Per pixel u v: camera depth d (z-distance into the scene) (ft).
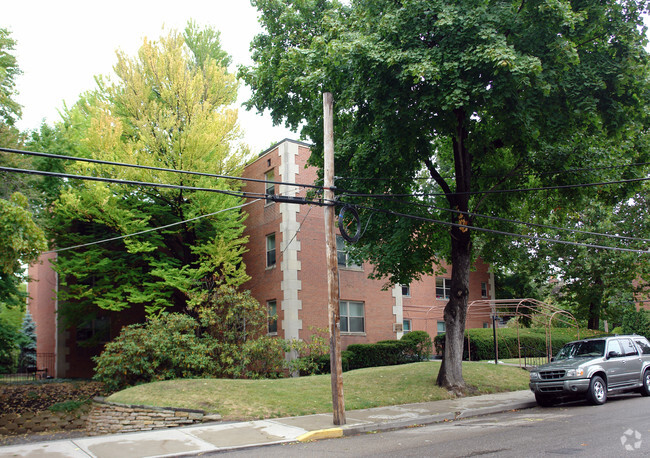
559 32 41.70
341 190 42.32
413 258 53.42
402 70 39.42
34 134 71.97
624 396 51.03
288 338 70.59
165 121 63.41
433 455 27.48
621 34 42.32
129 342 54.49
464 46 39.55
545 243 96.63
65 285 70.08
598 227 91.15
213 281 67.15
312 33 54.70
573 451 26.66
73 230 70.69
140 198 66.74
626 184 52.95
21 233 42.68
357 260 63.93
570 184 52.21
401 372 59.57
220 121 67.05
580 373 45.06
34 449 32.19
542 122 42.75
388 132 44.39
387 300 84.64
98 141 61.05
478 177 55.83
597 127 45.55
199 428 37.68
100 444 33.35
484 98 38.24
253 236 80.74
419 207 53.93
